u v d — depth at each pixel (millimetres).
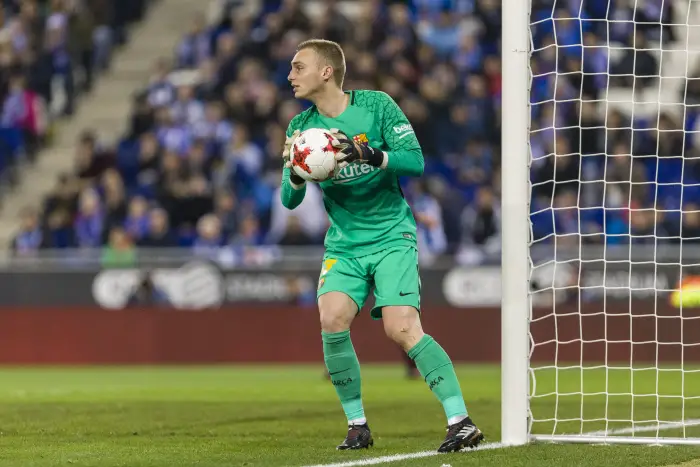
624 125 62156
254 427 27547
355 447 21719
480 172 62125
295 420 29625
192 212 61688
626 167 59656
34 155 70625
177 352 56906
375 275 21094
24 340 57406
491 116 65250
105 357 57156
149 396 39125
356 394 21922
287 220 56906
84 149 65750
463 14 71062
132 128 68062
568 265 54188
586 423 28484
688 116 63438
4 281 57312
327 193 21281
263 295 56625
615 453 20562
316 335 56406
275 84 68812
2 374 52875
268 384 45438
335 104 21406
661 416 30375
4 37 73062
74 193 62812
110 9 78812
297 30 70250
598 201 58812
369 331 56719
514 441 22172
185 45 74188
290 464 19219
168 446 22641
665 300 53375
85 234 61406
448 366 21000
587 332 53875
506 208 22297
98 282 57156
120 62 77188
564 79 64000
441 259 55625
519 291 22172
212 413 31953
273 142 63625
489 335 55375
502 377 22391
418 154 20938
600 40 65188
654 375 48531
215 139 65375
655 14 65438
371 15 68812
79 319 57281
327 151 20438
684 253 53344
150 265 56969
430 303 55656
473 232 58344
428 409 32812
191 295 56875
